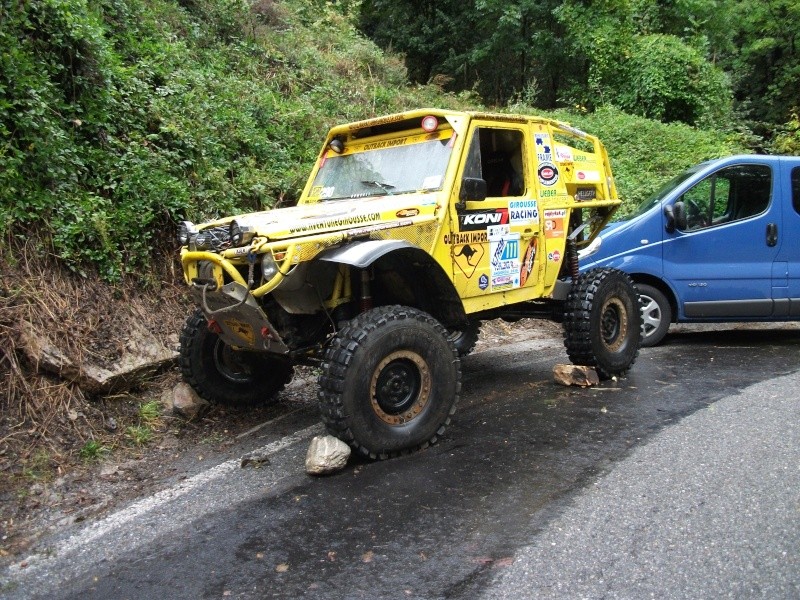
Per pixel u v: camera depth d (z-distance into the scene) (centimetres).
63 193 578
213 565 305
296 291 426
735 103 2180
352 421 394
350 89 1188
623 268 720
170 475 418
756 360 662
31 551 329
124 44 801
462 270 486
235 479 404
